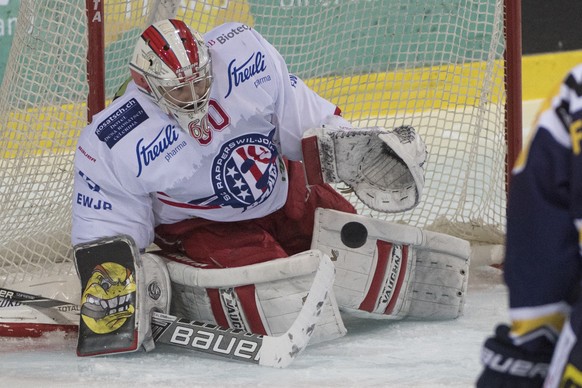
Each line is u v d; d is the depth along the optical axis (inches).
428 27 561.3
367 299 424.2
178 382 367.9
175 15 485.1
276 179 424.5
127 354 410.6
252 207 421.7
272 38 569.0
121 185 403.5
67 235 518.0
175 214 426.0
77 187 411.5
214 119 400.8
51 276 500.7
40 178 514.0
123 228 409.7
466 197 575.8
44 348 426.0
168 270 421.1
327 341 419.5
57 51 496.7
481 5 547.2
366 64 572.1
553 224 175.5
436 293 441.7
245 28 411.5
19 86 501.7
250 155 410.9
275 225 446.0
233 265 410.6
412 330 432.1
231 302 402.9
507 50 516.4
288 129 426.0
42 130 507.8
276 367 383.6
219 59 402.3
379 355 395.2
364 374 368.8
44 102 504.1
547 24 957.2
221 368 386.3
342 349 406.6
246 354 389.4
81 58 497.7
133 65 386.0
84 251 409.4
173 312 435.2
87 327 407.8
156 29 382.6
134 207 410.6
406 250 428.8
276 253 410.0
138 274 404.8
